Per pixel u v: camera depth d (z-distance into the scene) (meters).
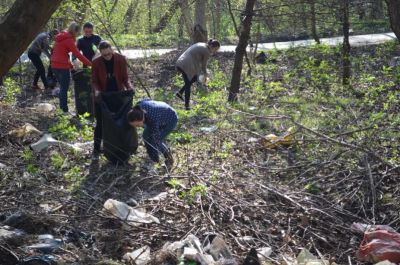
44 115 10.60
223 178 6.98
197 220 5.96
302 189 6.83
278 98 11.99
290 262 5.31
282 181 7.20
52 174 7.39
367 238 5.64
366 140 7.94
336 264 5.42
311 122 9.66
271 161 7.79
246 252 5.43
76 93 10.45
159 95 12.54
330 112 10.36
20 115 10.22
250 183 6.80
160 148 7.53
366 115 9.84
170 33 26.34
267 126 9.66
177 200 6.41
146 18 25.66
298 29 23.75
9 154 8.11
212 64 16.80
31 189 6.79
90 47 11.90
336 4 13.38
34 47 13.27
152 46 22.70
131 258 5.20
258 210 6.23
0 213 6.12
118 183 7.17
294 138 8.49
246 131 8.55
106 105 7.66
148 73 15.88
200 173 7.18
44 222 5.75
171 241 5.61
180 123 9.84
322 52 16.16
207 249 5.34
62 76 10.84
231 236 5.75
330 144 7.96
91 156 8.13
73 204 6.30
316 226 6.07
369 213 6.41
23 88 13.72
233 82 11.79
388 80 13.10
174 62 16.94
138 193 6.84
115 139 7.57
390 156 7.53
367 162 6.88
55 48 10.84
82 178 7.30
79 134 8.98
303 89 13.13
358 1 15.13
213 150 8.27
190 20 19.20
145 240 5.62
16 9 3.94
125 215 5.94
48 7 3.97
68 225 5.77
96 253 5.34
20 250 5.13
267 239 5.78
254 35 21.39
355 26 26.09
